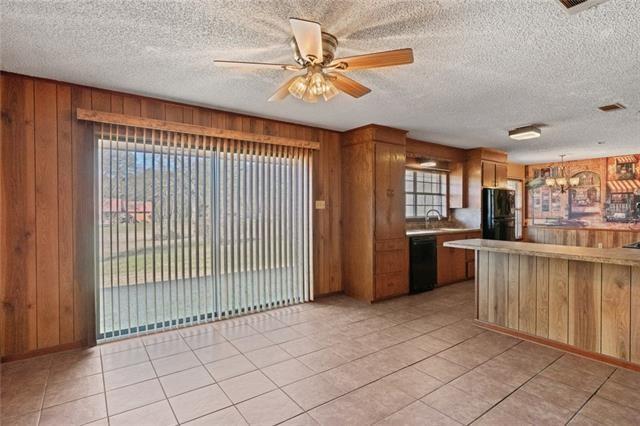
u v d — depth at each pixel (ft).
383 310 13.32
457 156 19.62
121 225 10.31
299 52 6.21
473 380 7.90
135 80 9.25
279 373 8.27
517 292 10.62
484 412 6.66
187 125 11.18
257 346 9.86
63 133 9.55
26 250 9.13
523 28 6.40
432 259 16.66
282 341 10.22
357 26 6.39
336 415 6.61
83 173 9.82
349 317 12.46
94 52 7.58
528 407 6.82
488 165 19.79
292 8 5.84
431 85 9.42
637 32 6.49
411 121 13.55
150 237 10.76
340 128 14.93
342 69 6.70
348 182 15.43
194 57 7.84
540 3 5.59
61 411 6.78
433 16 6.03
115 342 10.14
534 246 10.19
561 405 6.88
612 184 22.29
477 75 8.69
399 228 15.25
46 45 7.25
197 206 11.62
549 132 15.26
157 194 10.85
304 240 14.34
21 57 7.86
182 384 7.77
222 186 12.15
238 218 12.53
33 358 9.09
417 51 7.36
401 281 15.33
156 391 7.48
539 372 8.29
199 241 11.67
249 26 6.46
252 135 12.56
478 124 13.93
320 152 14.97
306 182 14.35
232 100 10.94
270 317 12.44
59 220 9.52
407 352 9.45
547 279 9.98
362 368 8.50
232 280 12.41
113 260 10.19
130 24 6.38
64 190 9.57
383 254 14.62
